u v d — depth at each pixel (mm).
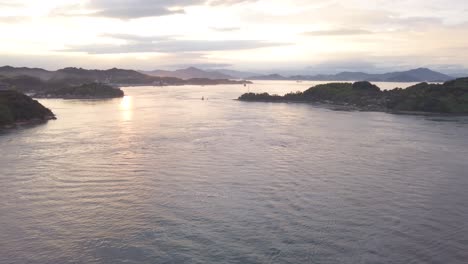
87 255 28438
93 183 43938
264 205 37156
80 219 34219
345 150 61719
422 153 59438
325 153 59406
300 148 63188
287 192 40812
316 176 46594
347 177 46250
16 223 33438
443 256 28281
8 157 56500
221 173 47781
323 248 29078
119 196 39750
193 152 60000
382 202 38125
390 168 50406
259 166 51219
